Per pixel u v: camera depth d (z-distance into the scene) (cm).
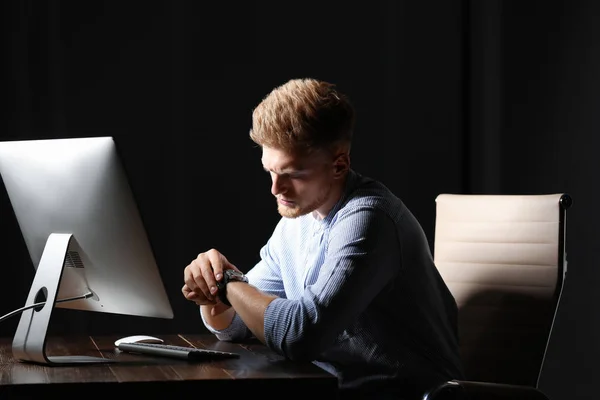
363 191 170
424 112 310
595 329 285
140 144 287
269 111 162
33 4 278
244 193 296
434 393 146
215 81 293
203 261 173
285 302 158
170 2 288
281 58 298
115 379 134
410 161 309
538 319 183
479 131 310
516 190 304
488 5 308
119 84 285
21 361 156
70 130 281
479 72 310
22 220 168
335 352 170
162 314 158
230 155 294
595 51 285
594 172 286
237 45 294
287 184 164
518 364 183
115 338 192
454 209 206
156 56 288
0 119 275
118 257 154
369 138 305
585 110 288
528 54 302
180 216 290
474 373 190
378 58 306
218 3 293
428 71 310
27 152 159
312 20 300
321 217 174
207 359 159
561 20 294
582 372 287
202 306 187
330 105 163
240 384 135
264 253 196
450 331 177
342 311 156
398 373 167
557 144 295
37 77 278
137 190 287
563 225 185
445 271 203
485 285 193
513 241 192
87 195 152
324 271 160
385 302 168
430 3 309
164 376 138
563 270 183
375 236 161
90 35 282
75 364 152
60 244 156
